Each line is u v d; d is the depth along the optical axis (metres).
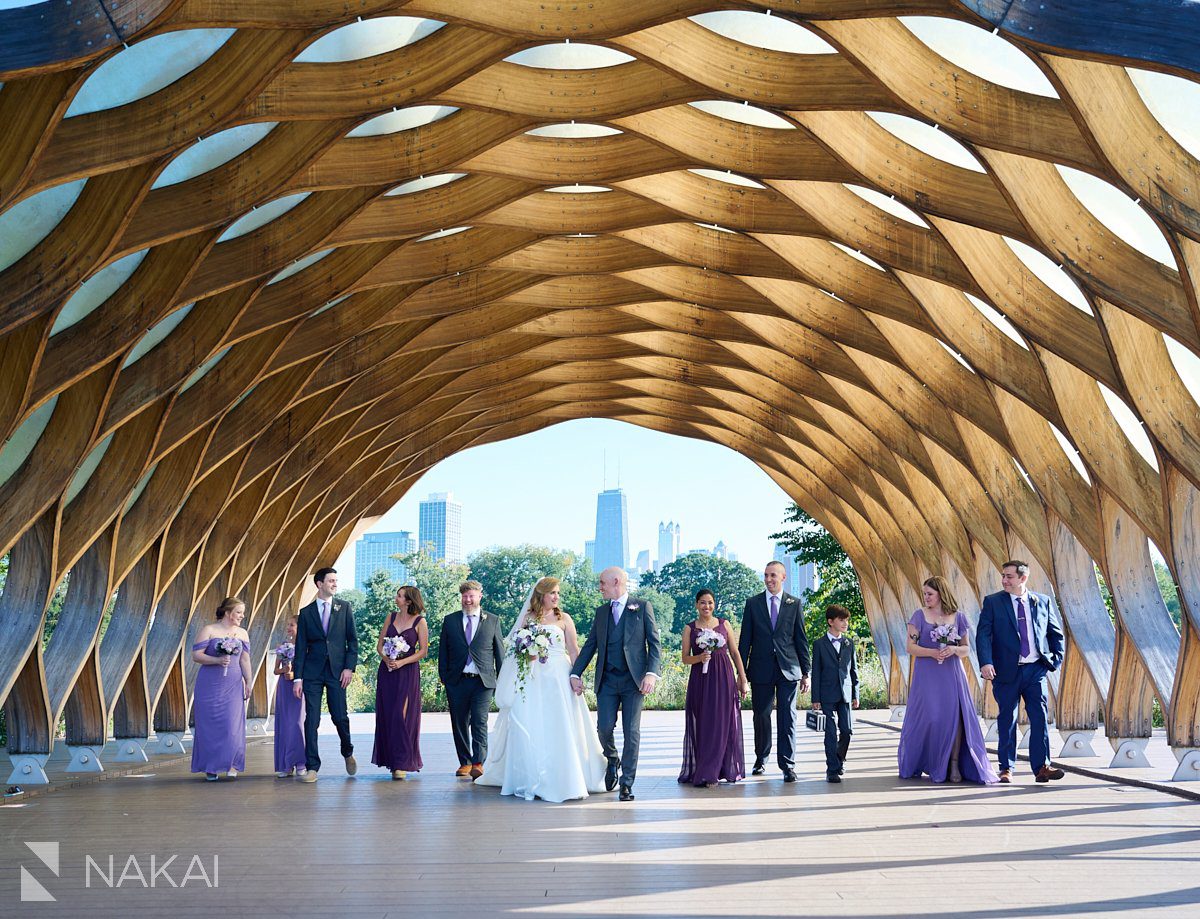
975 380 18.34
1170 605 45.66
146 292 13.44
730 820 10.63
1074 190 11.61
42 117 8.59
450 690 15.01
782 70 11.62
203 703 15.04
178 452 18.97
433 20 10.59
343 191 14.35
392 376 23.30
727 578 124.44
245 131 12.28
